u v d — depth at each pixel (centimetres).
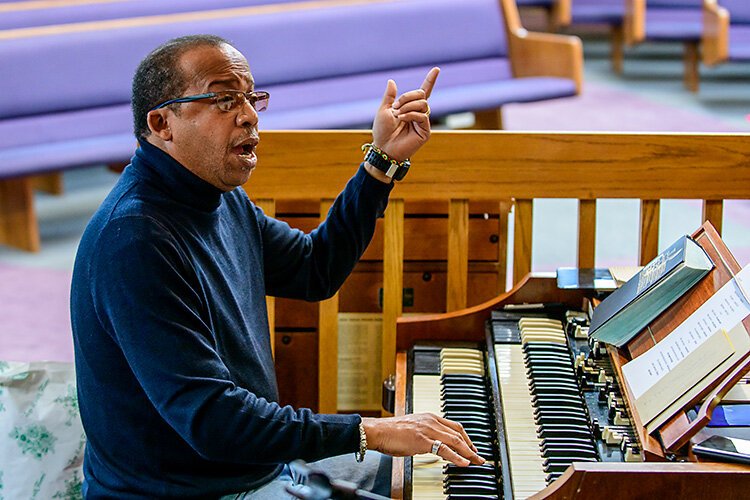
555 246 820
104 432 328
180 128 324
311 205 478
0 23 938
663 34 1313
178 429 307
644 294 340
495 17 1005
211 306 332
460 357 408
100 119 840
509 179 450
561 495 280
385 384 420
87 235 320
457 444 320
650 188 448
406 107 376
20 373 382
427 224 482
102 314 313
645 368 328
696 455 289
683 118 1185
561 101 1275
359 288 483
